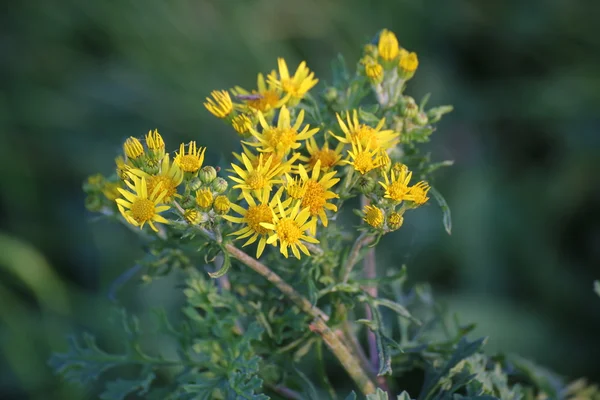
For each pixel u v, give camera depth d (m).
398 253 0.90
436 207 1.15
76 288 1.08
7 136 1.23
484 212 1.17
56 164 1.23
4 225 1.17
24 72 1.31
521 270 1.15
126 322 0.58
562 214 1.20
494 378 0.54
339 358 0.54
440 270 1.12
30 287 1.07
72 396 0.95
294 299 0.53
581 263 1.17
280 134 0.52
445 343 0.57
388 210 0.52
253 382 0.52
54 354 0.58
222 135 1.22
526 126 1.30
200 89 1.28
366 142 0.52
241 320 0.59
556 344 1.07
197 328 0.56
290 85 0.54
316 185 0.51
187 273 0.58
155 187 0.51
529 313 1.10
